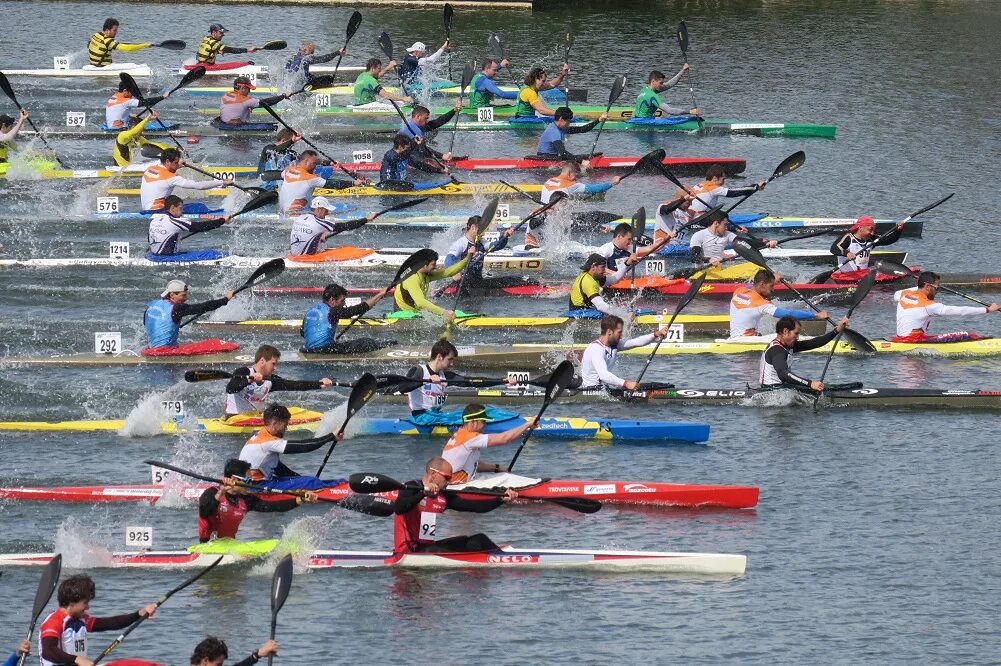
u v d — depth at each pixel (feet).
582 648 132.36
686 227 244.22
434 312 214.28
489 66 353.31
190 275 239.09
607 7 494.18
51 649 119.14
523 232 269.44
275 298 231.09
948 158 327.26
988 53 432.25
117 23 388.78
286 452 154.81
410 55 371.15
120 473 166.61
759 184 259.39
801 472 172.24
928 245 269.03
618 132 347.97
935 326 231.71
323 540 154.30
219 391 192.34
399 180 290.76
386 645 132.36
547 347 207.31
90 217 269.64
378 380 173.06
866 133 347.56
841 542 154.40
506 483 153.17
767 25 469.57
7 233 258.98
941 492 167.53
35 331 211.61
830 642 134.41
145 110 323.78
